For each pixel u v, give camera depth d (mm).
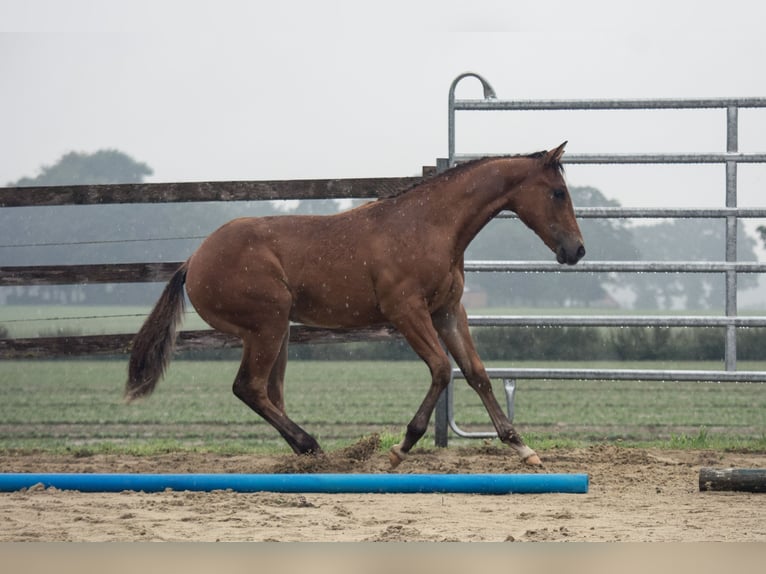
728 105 11609
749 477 8336
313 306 10203
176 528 6664
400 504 7816
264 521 6953
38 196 11781
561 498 8109
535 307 76500
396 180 11562
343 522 6949
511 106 11836
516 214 10898
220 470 10000
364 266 9992
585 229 66375
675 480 9109
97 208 73625
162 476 8430
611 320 11477
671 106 11680
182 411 20016
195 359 43875
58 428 16438
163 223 73812
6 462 10688
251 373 10250
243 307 10125
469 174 10109
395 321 9922
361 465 9938
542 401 23203
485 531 6594
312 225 10258
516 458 10594
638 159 11641
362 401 22125
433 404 9766
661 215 11594
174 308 10523
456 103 11914
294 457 10164
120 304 73250
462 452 11117
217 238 10297
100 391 25828
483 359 37188
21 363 41344
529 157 10211
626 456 10461
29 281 11828
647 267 11492
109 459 10938
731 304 11539
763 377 11289
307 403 21547
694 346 36188
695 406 21562
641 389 28188
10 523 6805
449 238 9977
